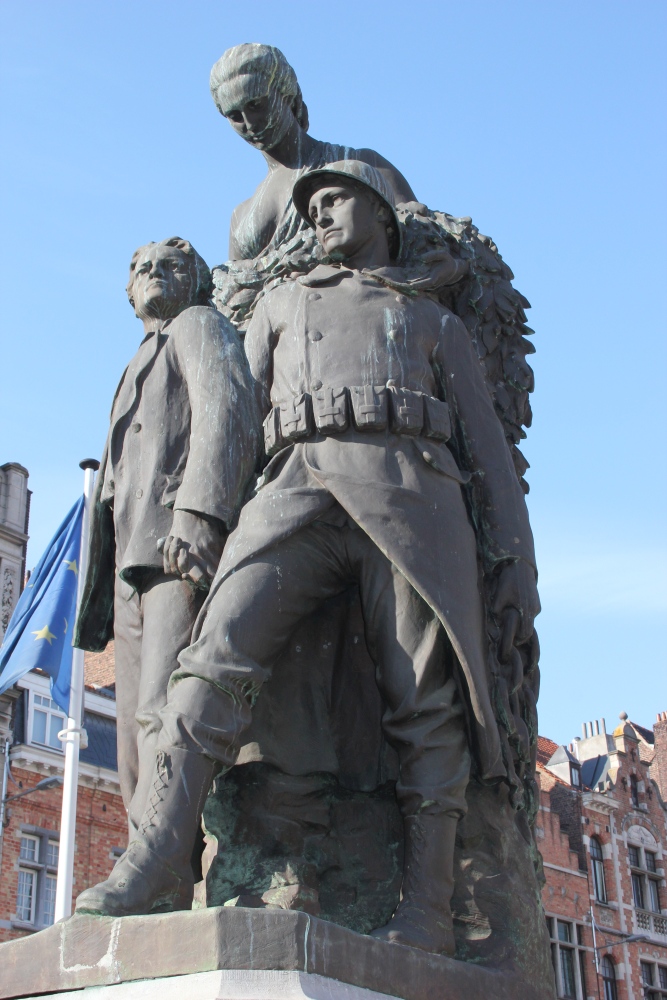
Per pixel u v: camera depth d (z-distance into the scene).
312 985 2.28
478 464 3.26
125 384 3.30
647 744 33.09
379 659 2.96
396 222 3.43
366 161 4.04
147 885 2.52
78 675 13.28
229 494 3.01
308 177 3.39
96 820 19.08
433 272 3.47
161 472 3.16
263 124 3.97
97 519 3.35
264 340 3.31
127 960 2.34
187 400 3.22
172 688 2.77
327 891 3.03
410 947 2.56
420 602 2.94
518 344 3.81
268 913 2.32
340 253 3.37
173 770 2.65
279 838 3.01
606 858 26.28
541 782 26.53
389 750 3.15
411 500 2.97
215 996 2.22
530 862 3.13
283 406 3.10
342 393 3.06
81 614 3.40
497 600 3.18
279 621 2.88
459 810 2.85
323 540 2.98
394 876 3.05
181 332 3.26
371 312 3.23
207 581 2.96
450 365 3.29
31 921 17.95
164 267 3.45
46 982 2.39
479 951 2.90
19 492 21.61
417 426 3.05
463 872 3.00
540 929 3.04
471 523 3.23
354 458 3.00
